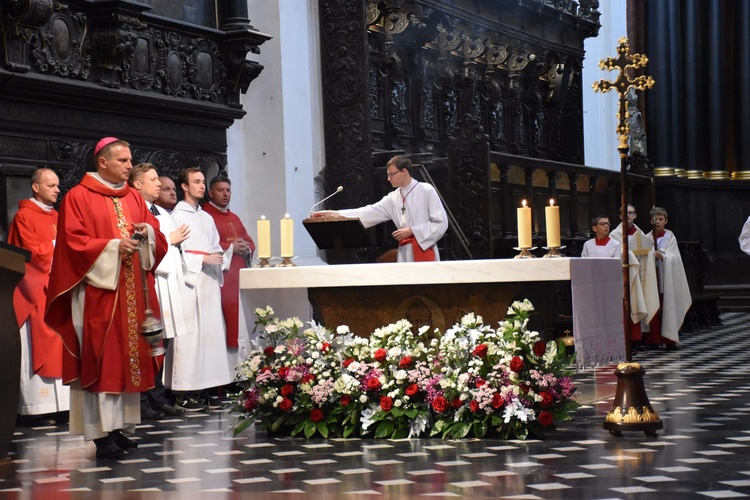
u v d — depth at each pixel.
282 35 11.15
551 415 6.26
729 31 21.98
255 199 10.99
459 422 6.34
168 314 7.95
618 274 7.18
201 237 8.32
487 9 15.20
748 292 21.06
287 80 11.20
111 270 5.93
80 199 6.07
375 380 6.45
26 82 7.98
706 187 21.55
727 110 22.03
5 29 7.86
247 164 10.97
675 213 20.91
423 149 14.14
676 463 5.37
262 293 7.41
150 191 7.79
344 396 6.52
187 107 9.65
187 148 9.80
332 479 5.18
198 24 9.98
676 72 21.30
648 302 12.62
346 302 7.29
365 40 11.73
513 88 16.30
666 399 8.01
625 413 6.28
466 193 11.71
